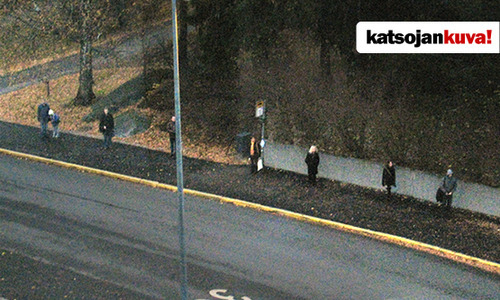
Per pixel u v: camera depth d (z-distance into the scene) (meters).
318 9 25.80
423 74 24.22
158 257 16.44
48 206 19.52
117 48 36.97
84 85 30.45
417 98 24.48
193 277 15.44
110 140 25.67
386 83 25.23
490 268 17.03
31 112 30.17
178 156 12.98
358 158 23.94
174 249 16.97
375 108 24.95
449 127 23.17
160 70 32.12
